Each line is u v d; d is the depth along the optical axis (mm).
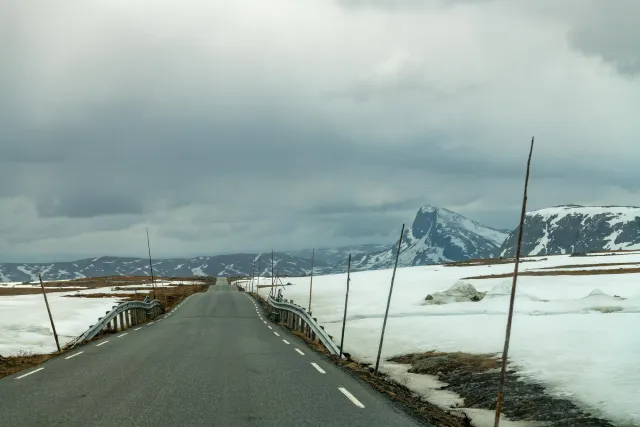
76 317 38156
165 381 13562
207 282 179875
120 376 14375
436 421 10281
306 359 18172
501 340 21328
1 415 10008
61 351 21672
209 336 26359
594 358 16328
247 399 11383
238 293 94188
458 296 46031
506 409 12336
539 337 21297
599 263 112875
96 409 10383
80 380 13812
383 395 12234
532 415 11625
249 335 27016
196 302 65875
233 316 43062
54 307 48562
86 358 18328
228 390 12383
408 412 10531
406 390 14953
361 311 43062
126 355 19000
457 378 15922
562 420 10953
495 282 71812
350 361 18516
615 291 52938
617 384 12992
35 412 10203
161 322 37281
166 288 112375
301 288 95875
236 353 19562
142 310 38938
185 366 16203
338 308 47938
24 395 11953
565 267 104688
